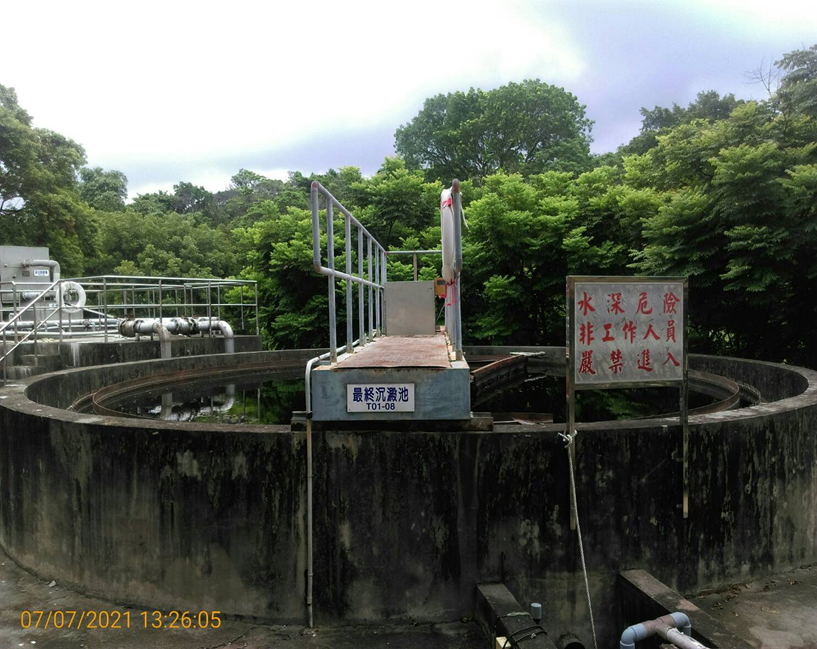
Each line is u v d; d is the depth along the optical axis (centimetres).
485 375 748
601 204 1330
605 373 354
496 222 1358
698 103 3120
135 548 367
